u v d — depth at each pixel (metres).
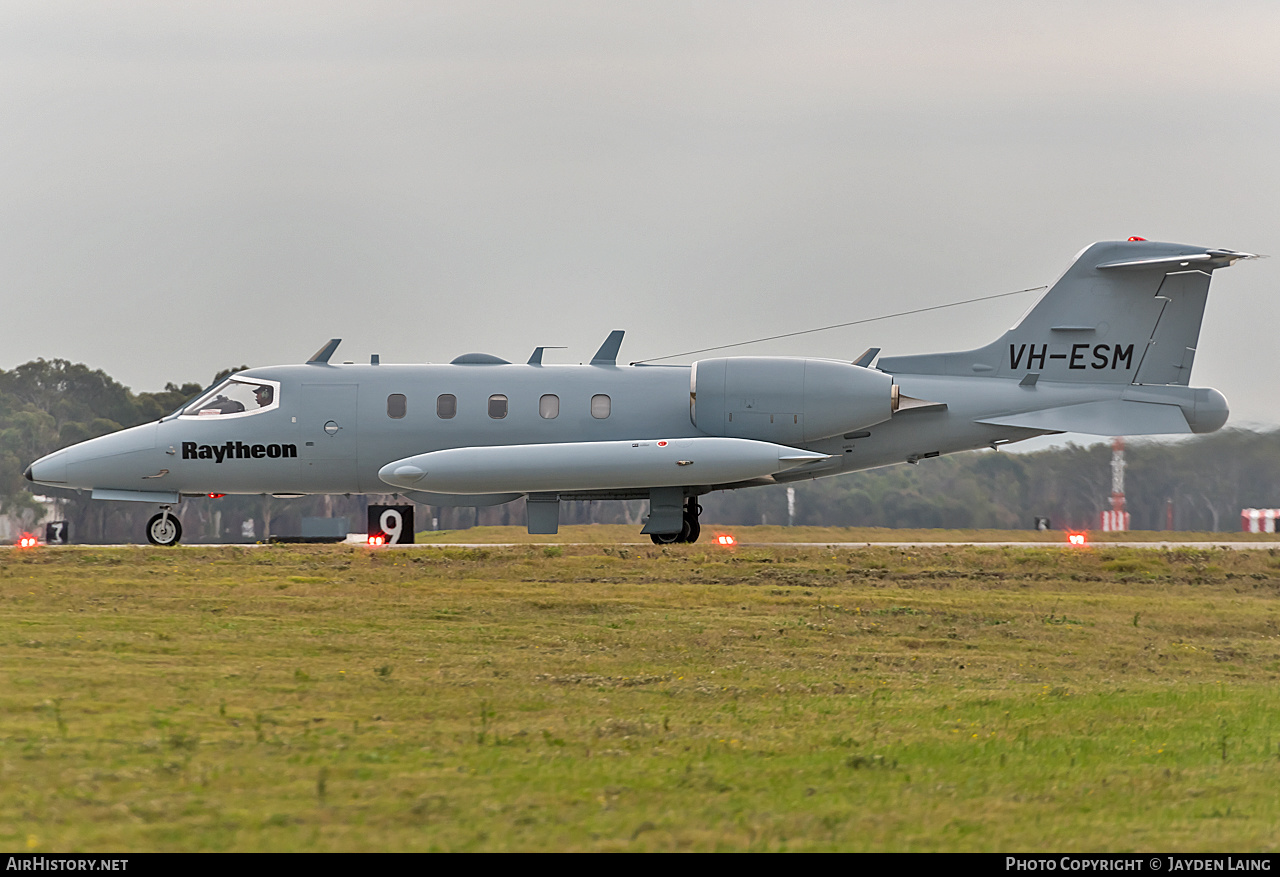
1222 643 75.25
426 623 69.50
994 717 51.25
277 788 34.88
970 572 98.12
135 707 44.72
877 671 62.59
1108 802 36.91
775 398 107.69
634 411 109.19
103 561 91.81
